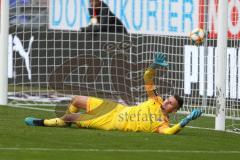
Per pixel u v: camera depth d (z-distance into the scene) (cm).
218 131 2994
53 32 3969
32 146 2386
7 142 2447
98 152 2316
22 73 3997
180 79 3712
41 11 4019
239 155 2397
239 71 3625
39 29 3984
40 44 4062
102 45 3847
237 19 3669
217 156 2358
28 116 3186
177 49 3734
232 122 3353
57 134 2655
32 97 3809
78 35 3922
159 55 2752
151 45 3816
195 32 3403
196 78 3691
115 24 3853
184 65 3716
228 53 3647
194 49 3691
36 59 4025
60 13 3938
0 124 2880
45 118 3128
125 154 2300
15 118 3102
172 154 2348
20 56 4038
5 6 3575
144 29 3809
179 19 3738
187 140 2658
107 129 2795
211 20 3678
